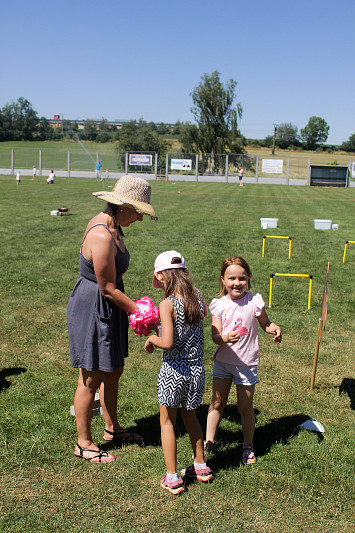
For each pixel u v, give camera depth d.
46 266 10.52
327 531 2.98
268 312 7.77
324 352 6.13
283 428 4.24
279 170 55.00
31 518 3.03
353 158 98.25
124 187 3.57
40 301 8.02
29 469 3.54
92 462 3.65
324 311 5.46
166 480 3.35
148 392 4.89
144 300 3.59
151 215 3.54
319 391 5.03
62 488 3.34
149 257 11.71
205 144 65.69
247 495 3.30
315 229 17.36
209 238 14.75
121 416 4.40
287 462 3.68
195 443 3.45
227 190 39.59
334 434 4.11
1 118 112.00
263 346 6.29
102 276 3.40
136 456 3.75
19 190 32.44
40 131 115.44
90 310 3.52
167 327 3.27
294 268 11.11
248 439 3.75
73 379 5.16
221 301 3.84
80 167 60.59
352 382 5.26
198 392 3.40
